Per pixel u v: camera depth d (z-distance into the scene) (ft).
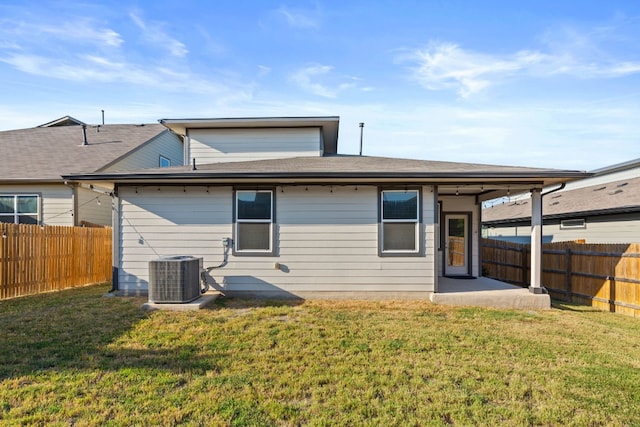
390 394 12.26
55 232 32.04
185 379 13.16
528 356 16.06
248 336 18.21
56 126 63.10
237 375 13.55
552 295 34.81
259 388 12.52
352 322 21.13
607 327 21.70
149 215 28.55
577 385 13.24
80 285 34.83
